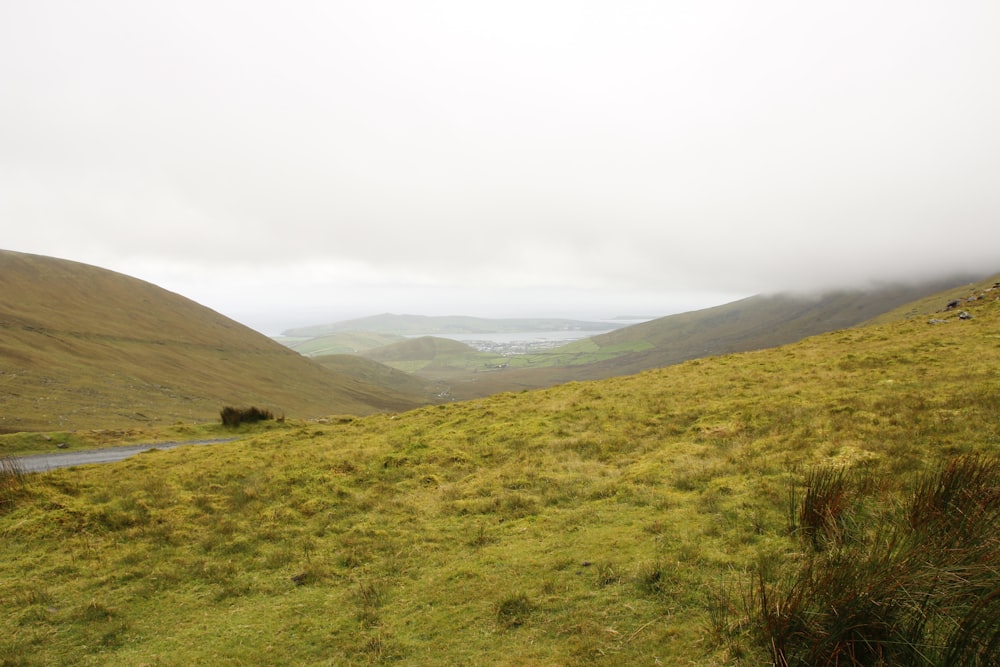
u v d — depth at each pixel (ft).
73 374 254.88
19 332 297.33
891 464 33.01
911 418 41.98
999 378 49.88
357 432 81.61
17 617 29.45
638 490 39.86
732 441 47.62
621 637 21.53
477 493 46.26
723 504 33.09
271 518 43.78
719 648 19.43
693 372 88.28
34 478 52.29
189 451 75.20
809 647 17.44
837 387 59.93
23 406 179.63
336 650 24.39
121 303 488.44
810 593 19.01
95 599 31.17
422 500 46.37
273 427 109.91
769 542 27.04
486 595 27.48
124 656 25.50
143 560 36.94
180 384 328.29
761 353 99.30
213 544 39.01
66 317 390.01
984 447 33.06
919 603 17.03
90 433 103.96
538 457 54.54
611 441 56.49
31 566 36.47
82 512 44.68
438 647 23.43
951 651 15.48
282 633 26.45
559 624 23.45
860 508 27.25
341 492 50.21
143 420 207.92
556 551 31.71
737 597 22.33
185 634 27.25
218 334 546.26
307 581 32.48
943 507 23.61
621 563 28.12
